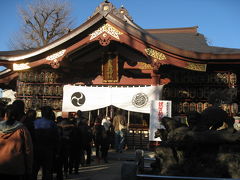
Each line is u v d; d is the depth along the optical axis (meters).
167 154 6.46
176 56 14.17
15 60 15.45
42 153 6.17
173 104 15.64
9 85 19.91
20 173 4.24
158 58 14.31
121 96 14.91
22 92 16.86
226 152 6.06
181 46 18.36
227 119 6.95
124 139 13.63
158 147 6.62
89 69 17.06
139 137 15.79
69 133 8.06
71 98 15.45
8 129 4.29
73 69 17.03
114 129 13.49
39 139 6.18
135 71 16.56
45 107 6.62
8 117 4.41
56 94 16.67
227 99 8.09
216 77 15.18
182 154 6.36
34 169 6.15
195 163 6.18
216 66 15.32
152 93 14.54
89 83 16.86
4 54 16.28
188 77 15.55
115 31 14.65
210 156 6.16
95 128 11.16
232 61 14.03
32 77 16.58
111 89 15.12
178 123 7.29
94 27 14.75
